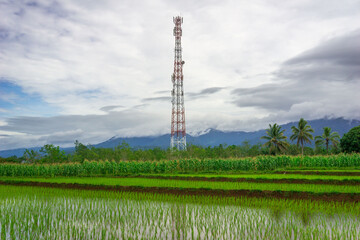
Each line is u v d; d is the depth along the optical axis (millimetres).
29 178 34219
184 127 84875
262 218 13930
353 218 13984
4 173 39031
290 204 17078
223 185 22016
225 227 12469
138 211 15422
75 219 14086
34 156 48031
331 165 39969
